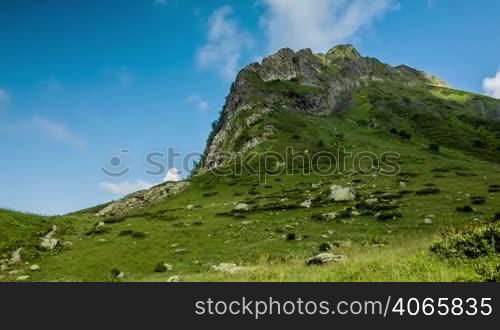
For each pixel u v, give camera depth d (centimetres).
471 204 5266
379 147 12050
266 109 16000
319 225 4806
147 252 4119
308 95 18325
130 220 6131
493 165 10350
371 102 19862
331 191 6512
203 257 3812
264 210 6109
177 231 4988
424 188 6738
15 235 4428
